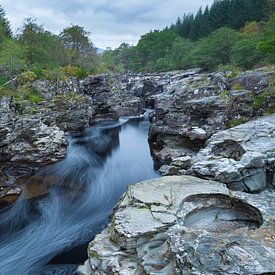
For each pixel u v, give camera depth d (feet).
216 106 60.34
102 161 69.21
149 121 116.16
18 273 31.04
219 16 237.45
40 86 80.33
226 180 32.22
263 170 33.04
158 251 23.00
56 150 63.87
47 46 117.80
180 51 206.59
